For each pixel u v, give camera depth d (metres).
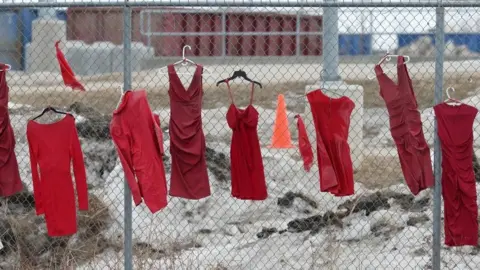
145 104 23.78
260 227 32.50
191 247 30.56
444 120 24.39
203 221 32.69
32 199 31.44
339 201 34.81
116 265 26.61
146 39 75.25
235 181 25.05
